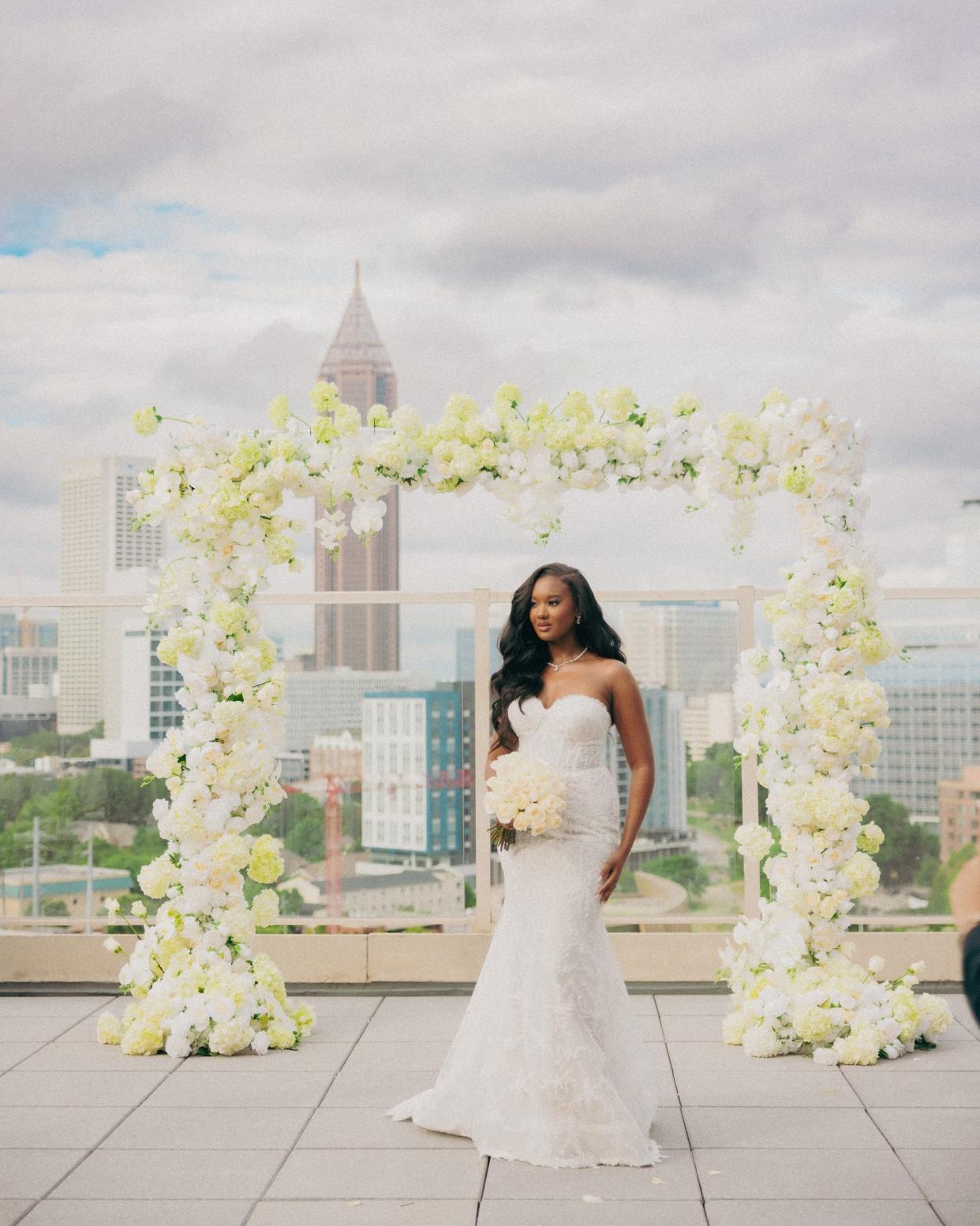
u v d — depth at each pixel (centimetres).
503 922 446
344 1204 382
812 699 550
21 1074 518
